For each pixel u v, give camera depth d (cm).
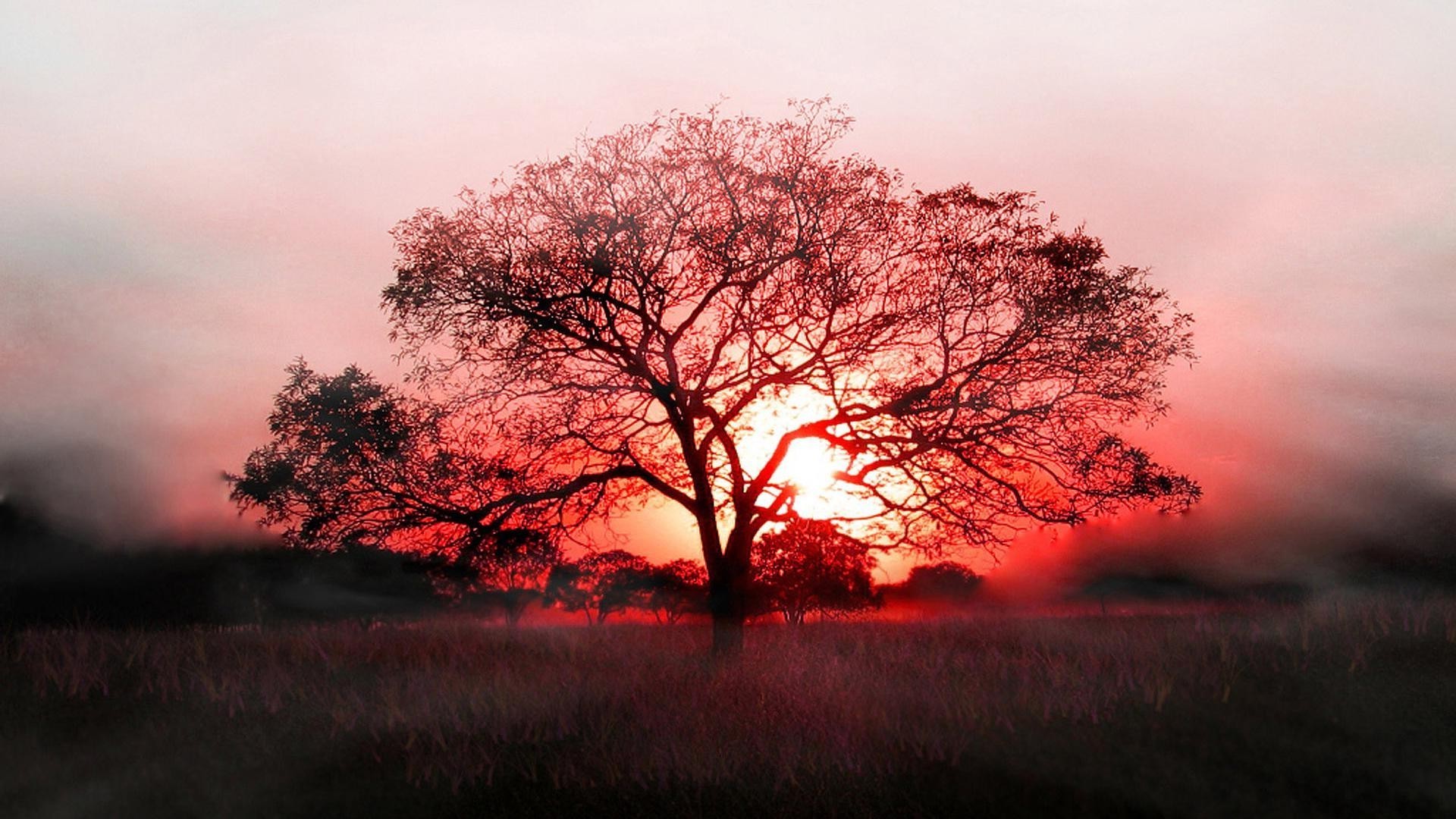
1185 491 1795
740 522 1823
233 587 2317
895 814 862
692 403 1850
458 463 1800
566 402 1845
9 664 1304
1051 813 849
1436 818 809
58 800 893
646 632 1991
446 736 1095
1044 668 1324
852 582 2234
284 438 1823
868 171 1794
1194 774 913
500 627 1944
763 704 1197
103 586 2345
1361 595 1744
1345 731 1002
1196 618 1706
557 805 895
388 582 2281
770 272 1809
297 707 1193
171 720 1118
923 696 1192
